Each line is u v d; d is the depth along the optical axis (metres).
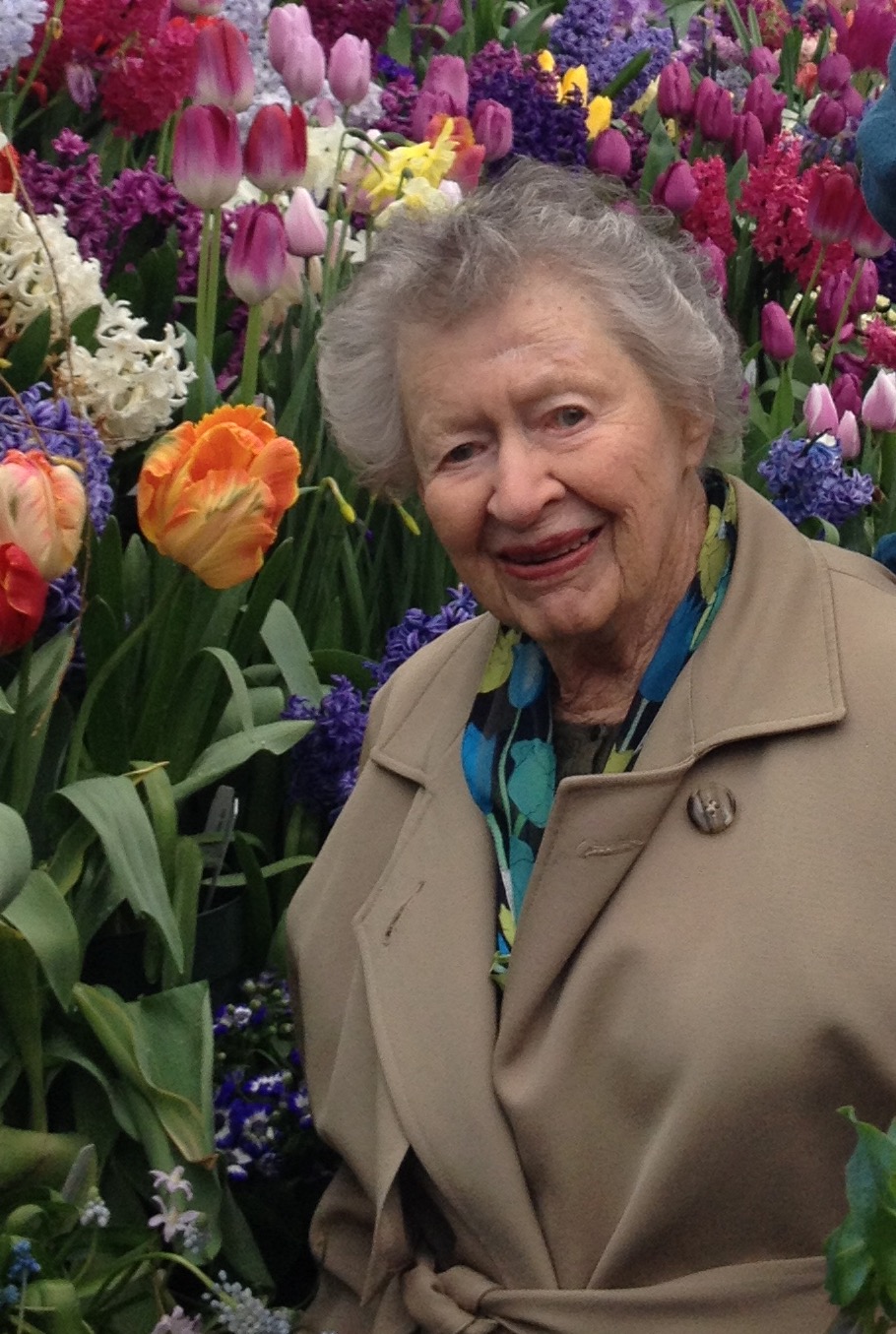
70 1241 1.63
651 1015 1.39
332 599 2.36
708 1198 1.38
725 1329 1.37
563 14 4.13
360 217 2.99
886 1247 0.90
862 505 2.38
